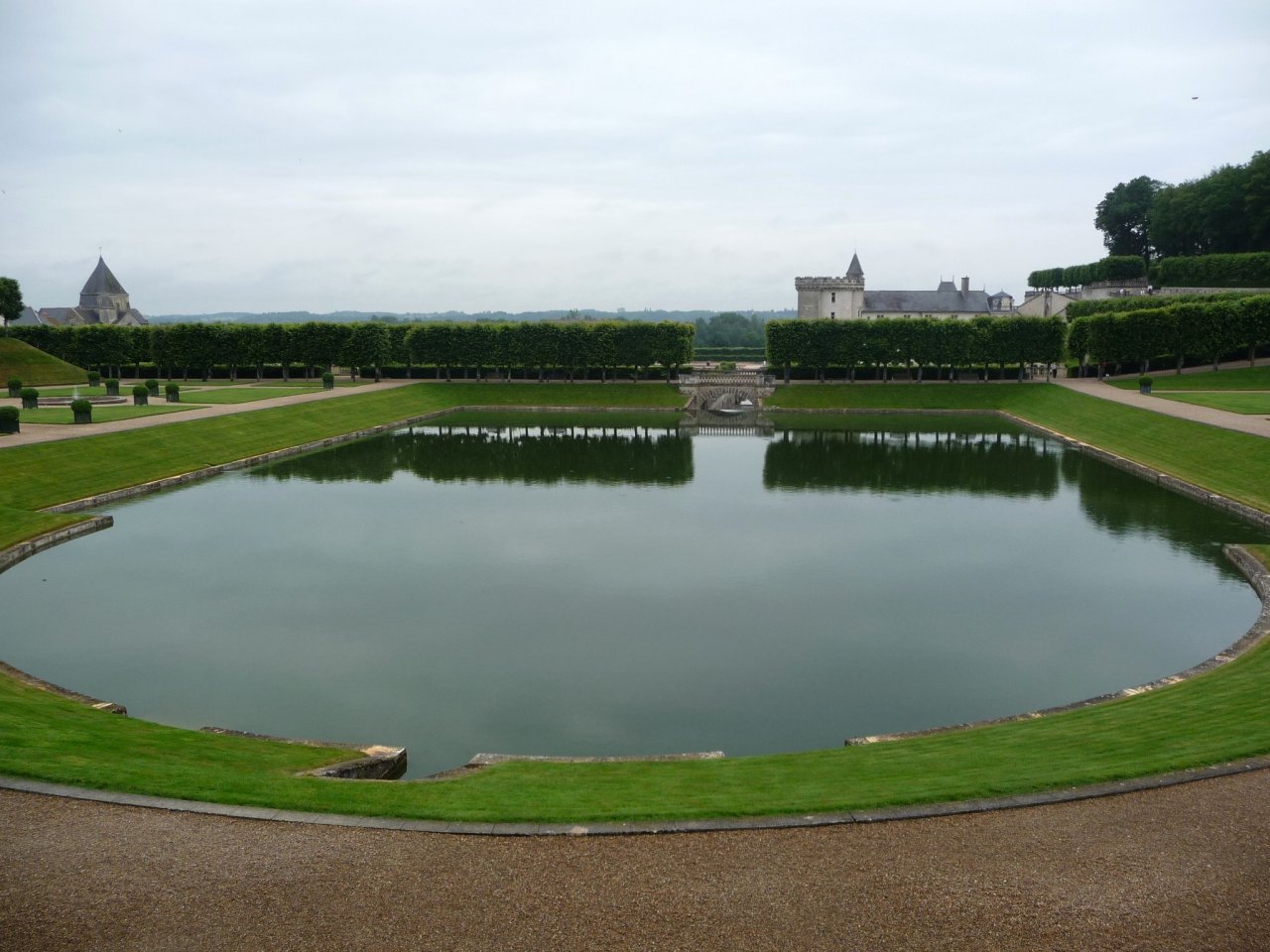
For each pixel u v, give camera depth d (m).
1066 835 13.52
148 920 11.34
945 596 37.28
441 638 32.62
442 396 113.00
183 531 47.91
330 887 12.20
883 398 108.69
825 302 171.38
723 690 28.06
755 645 32.06
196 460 65.12
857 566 41.91
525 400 112.94
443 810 14.74
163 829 13.85
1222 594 36.44
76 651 30.75
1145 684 25.66
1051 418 89.81
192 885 12.21
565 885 12.27
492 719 25.95
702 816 14.38
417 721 25.73
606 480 64.69
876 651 31.38
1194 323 103.75
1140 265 160.62
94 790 15.14
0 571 39.91
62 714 21.38
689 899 11.87
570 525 50.50
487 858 13.02
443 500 57.06
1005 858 12.87
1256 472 53.62
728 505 56.03
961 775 16.48
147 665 29.56
